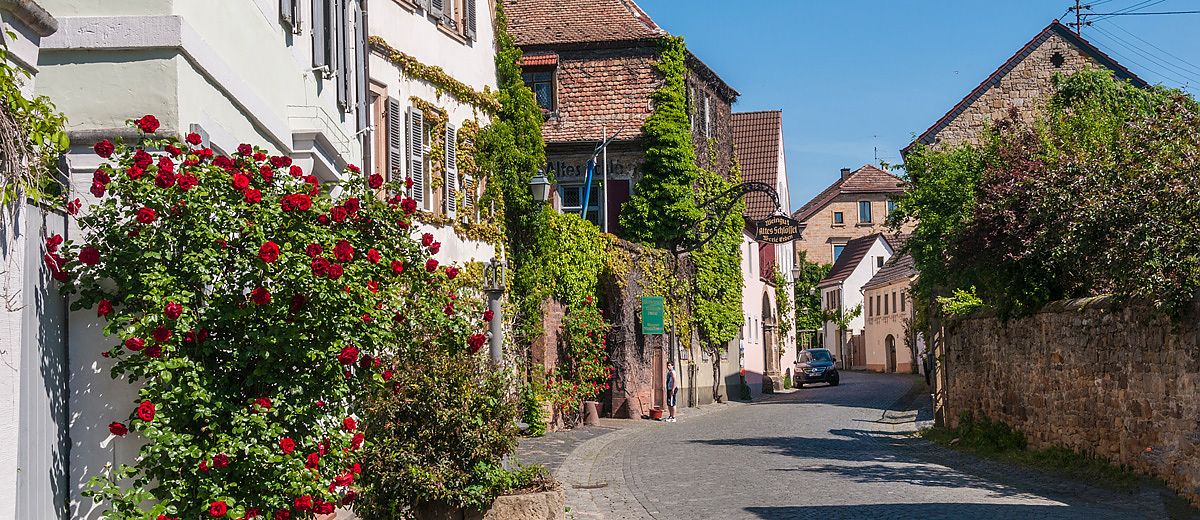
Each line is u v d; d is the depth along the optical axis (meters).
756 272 49.66
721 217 36.16
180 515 7.41
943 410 24.00
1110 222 15.78
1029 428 19.33
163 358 7.46
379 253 8.41
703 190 38.69
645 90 35.94
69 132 8.20
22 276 6.88
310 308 7.96
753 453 20.55
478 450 11.24
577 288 27.39
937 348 25.47
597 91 36.16
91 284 7.57
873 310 78.06
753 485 15.91
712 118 40.81
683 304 37.28
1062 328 17.84
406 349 10.09
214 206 7.74
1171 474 14.21
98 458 7.86
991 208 19.33
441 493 11.05
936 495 14.70
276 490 7.71
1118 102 32.62
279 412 7.85
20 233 6.86
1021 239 18.55
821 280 90.25
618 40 35.88
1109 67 43.91
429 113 20.56
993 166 21.86
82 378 7.82
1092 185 16.69
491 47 23.95
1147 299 14.77
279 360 7.91
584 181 35.78
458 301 11.03
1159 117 15.38
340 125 14.73
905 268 69.50
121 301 7.66
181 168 7.82
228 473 7.60
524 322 24.03
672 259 36.00
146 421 7.20
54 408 7.45
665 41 35.72
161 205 7.65
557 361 26.88
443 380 11.18
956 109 44.38
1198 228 14.36
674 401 31.91
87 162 8.22
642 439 24.17
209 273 7.59
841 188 92.69
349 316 8.04
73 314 7.81
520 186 24.20
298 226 8.13
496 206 23.41
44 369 7.29
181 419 7.51
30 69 6.99
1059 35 44.38
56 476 7.44
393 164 18.97
